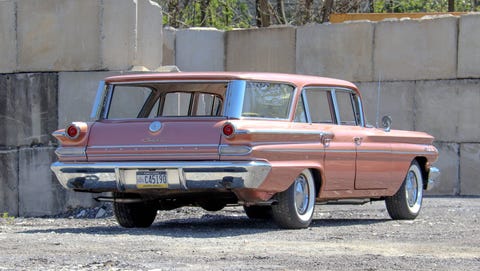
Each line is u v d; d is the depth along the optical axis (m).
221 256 9.66
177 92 12.90
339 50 22.52
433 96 21.81
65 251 10.02
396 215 15.02
